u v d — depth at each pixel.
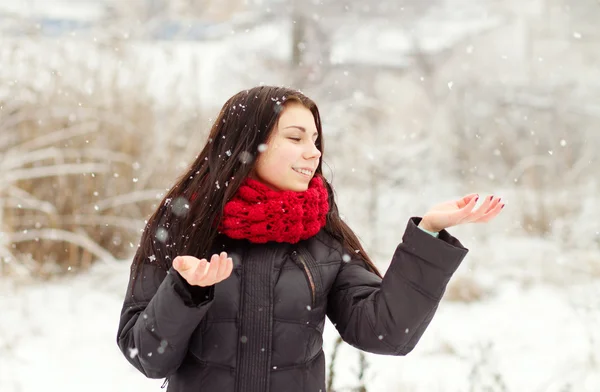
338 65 16.08
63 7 16.75
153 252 2.16
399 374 4.36
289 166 2.11
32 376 4.37
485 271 7.09
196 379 2.02
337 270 2.16
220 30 16.58
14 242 6.38
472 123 12.48
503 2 19.62
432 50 18.41
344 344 4.80
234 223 2.06
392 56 18.34
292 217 2.05
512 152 11.60
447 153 10.55
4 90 6.49
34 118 6.54
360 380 3.17
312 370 2.07
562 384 4.26
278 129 2.13
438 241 1.93
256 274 2.05
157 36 9.13
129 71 7.16
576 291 6.34
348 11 17.88
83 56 6.99
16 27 6.96
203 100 7.85
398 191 8.77
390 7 18.94
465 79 15.58
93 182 6.55
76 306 5.64
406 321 1.98
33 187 6.53
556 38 17.95
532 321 5.62
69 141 6.58
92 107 6.69
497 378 3.74
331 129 8.72
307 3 16.14
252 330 2.01
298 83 13.78
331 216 2.27
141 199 6.53
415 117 12.45
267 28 16.69
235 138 2.13
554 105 12.41
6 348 4.73
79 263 6.55
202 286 1.79
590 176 10.06
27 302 5.57
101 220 6.53
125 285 6.09
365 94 16.23
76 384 4.30
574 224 7.98
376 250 7.37
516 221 8.38
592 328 5.33
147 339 1.92
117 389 4.24
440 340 5.04
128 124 6.81
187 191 2.21
